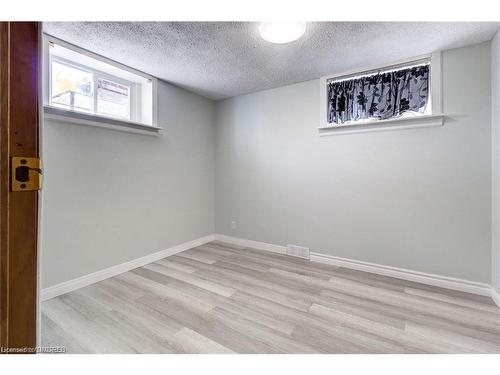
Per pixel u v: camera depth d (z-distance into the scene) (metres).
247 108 3.34
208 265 2.68
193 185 3.32
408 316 1.71
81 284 2.16
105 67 2.37
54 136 1.99
